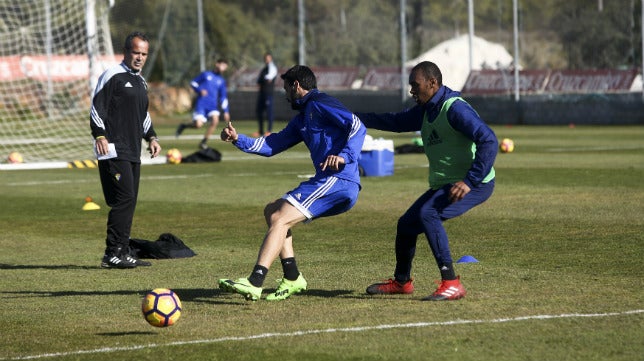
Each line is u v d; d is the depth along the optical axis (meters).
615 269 18.05
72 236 24.30
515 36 79.25
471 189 14.93
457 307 14.98
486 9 81.81
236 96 93.06
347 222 25.45
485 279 17.34
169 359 12.27
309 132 15.76
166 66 95.62
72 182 37.97
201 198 31.42
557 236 22.22
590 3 75.38
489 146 14.80
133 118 20.06
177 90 96.25
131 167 19.95
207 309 15.31
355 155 15.35
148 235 24.05
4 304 16.08
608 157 44.50
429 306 15.13
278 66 91.50
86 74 70.81
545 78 77.81
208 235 23.88
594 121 75.06
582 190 31.22
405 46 83.94
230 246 22.16
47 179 39.41
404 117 16.06
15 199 32.31
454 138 15.32
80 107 70.56
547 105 77.50
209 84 49.22
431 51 84.62
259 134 65.75
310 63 89.69
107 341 13.29
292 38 90.81
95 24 47.28
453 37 85.00
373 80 85.75
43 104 70.06
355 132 15.38
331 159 15.20
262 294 16.55
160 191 33.72
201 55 93.56
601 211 26.09
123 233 19.77
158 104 95.88
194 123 53.16
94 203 30.23
